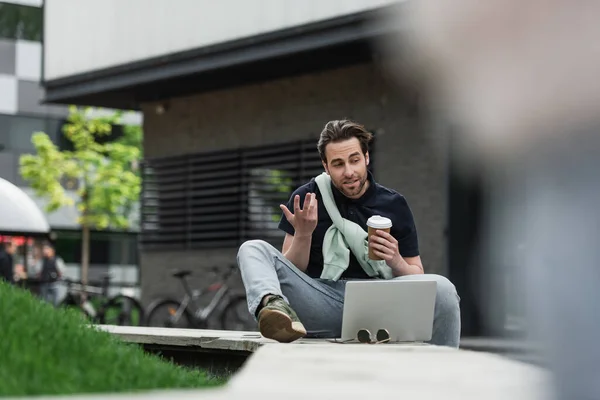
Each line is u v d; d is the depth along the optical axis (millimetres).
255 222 22406
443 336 6637
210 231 23625
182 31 21828
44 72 25000
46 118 46469
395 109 19766
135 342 7664
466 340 16141
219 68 21000
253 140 22656
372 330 6277
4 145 45656
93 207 40469
